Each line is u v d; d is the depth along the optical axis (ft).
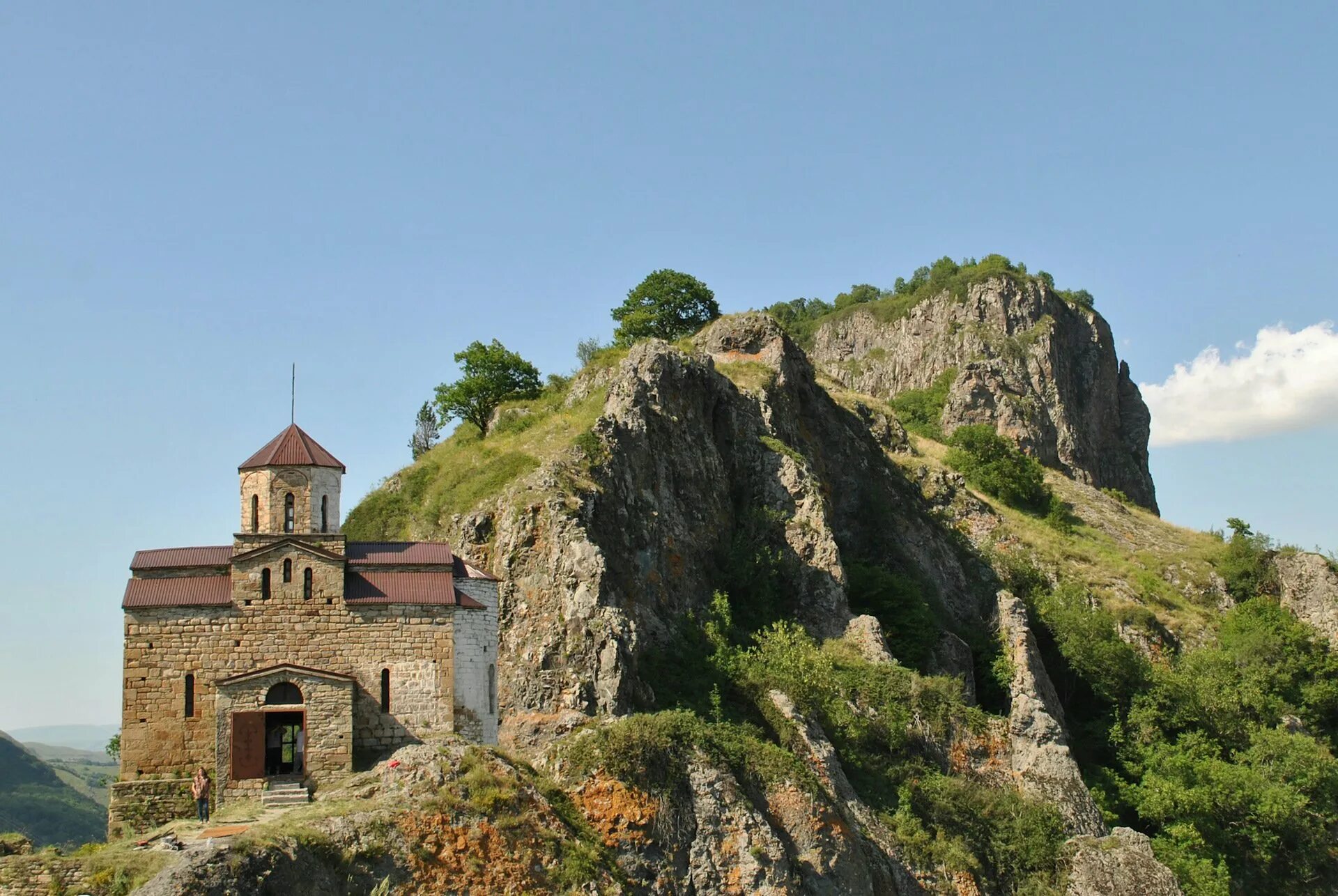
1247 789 313.12
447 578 210.79
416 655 204.03
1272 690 395.34
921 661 320.09
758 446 345.10
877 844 242.78
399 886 172.35
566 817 204.23
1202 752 331.77
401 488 350.23
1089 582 432.66
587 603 257.75
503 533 279.69
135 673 197.57
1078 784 290.35
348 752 194.39
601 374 373.61
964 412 633.61
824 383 514.27
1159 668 369.30
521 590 267.59
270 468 210.18
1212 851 301.63
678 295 464.24
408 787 186.19
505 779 196.44
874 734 277.03
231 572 202.49
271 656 200.34
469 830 183.52
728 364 382.63
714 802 220.43
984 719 297.53
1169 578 463.83
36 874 152.46
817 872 223.30
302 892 158.61
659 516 301.63
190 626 199.72
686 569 300.61
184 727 196.95
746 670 266.77
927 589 361.51
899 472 433.07
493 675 215.92
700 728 231.91
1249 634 412.77
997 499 511.40
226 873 151.33
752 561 315.99
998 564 406.62
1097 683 351.05
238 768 191.62
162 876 148.15
